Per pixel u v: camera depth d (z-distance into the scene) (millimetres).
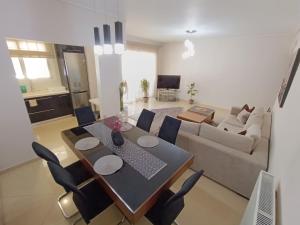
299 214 738
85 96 4711
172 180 1395
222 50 5242
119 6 2621
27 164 2537
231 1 2271
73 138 1983
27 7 2211
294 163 1012
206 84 5918
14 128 2352
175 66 6594
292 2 2209
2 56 2094
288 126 1484
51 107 4152
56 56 4289
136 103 6379
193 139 2238
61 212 1798
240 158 1884
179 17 3078
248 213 1258
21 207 1849
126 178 1341
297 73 1847
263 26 3574
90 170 1562
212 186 2168
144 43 6008
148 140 1921
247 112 3604
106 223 1688
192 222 1716
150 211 1372
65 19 2615
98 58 3309
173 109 5598
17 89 2287
